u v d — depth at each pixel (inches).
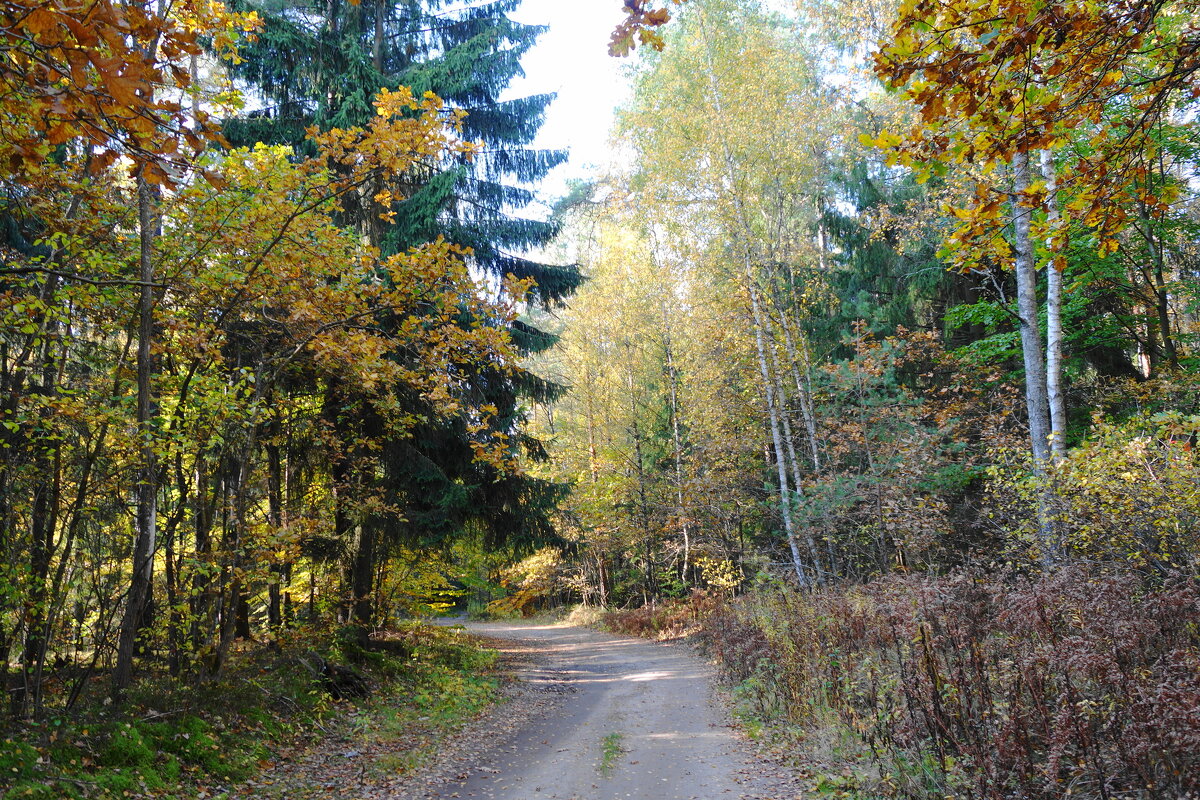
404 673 526.0
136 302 333.1
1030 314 384.8
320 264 360.5
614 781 292.7
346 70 519.5
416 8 609.6
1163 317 572.7
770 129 712.4
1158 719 161.0
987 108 149.1
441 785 291.3
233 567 352.5
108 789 233.9
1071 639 189.5
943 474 570.9
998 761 192.1
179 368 401.1
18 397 294.0
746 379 820.6
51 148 144.6
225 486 439.2
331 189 351.9
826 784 254.5
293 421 471.2
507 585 1530.5
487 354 414.6
